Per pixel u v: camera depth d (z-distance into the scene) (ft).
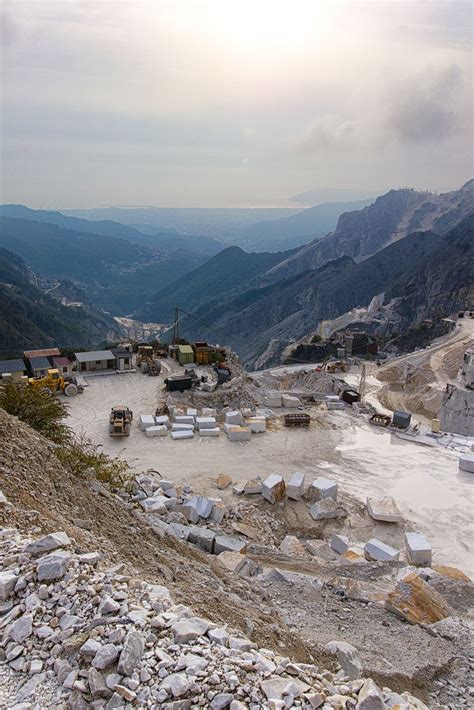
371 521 104.73
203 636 28.25
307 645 41.83
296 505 108.68
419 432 157.69
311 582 64.23
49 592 29.35
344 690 28.37
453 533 101.86
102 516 50.78
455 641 51.11
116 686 23.86
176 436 139.74
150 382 179.83
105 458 97.40
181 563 51.37
